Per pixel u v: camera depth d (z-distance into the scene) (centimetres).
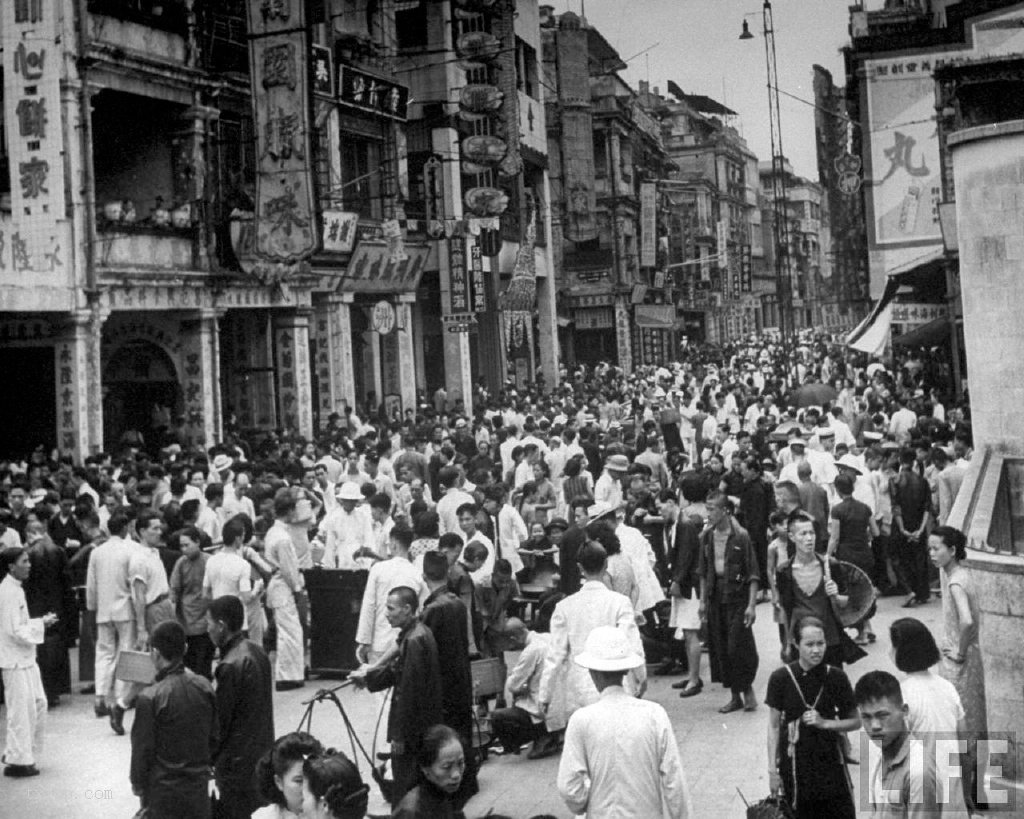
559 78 5912
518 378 4797
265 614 1384
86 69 2194
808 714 682
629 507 1549
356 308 3619
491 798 935
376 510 1341
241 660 762
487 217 3822
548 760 1039
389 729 803
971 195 1073
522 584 1455
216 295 2580
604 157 6091
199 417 2562
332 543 1421
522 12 4778
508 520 1456
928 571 1584
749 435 2114
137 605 1188
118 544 1209
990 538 1042
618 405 3294
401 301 3544
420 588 984
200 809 716
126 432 2464
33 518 1383
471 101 3738
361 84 3134
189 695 718
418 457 2067
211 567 1202
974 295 1080
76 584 1444
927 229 3441
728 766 973
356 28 3569
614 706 627
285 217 2461
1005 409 1060
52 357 2338
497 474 2234
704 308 7856
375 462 1838
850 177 3794
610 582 1111
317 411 3172
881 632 1430
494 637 1163
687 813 619
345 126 3262
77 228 2181
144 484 1628
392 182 3475
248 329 2944
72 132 2178
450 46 4022
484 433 2742
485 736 1037
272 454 2272
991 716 921
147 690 718
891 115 3447
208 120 2581
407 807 549
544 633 1100
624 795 610
